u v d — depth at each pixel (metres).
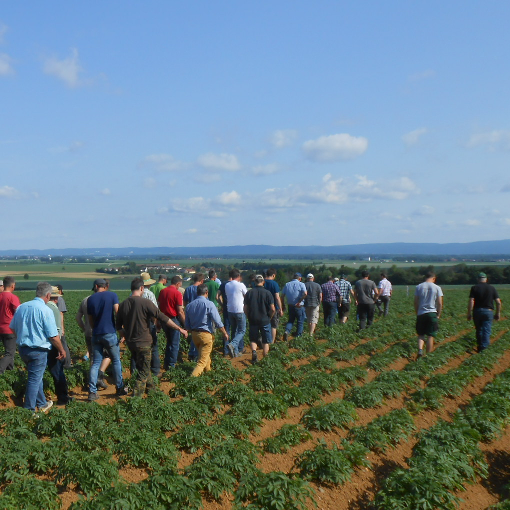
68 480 6.63
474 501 7.61
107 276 122.00
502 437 9.91
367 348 16.48
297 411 10.66
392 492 7.13
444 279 86.75
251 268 124.38
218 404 9.99
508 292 52.78
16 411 8.48
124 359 14.29
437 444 8.48
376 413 10.71
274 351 14.79
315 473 7.60
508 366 15.41
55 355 10.38
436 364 14.38
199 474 6.93
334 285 20.17
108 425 8.36
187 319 12.12
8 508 5.67
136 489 6.27
